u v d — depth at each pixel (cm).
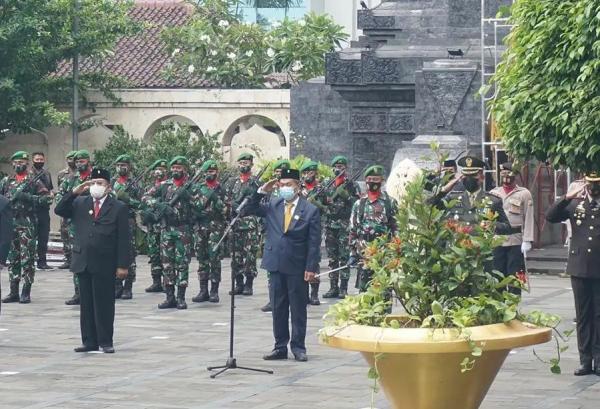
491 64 4256
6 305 3256
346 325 1612
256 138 4850
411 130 4516
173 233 3181
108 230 2480
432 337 1535
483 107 4153
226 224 3312
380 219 2859
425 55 4462
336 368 2306
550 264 4031
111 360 2409
